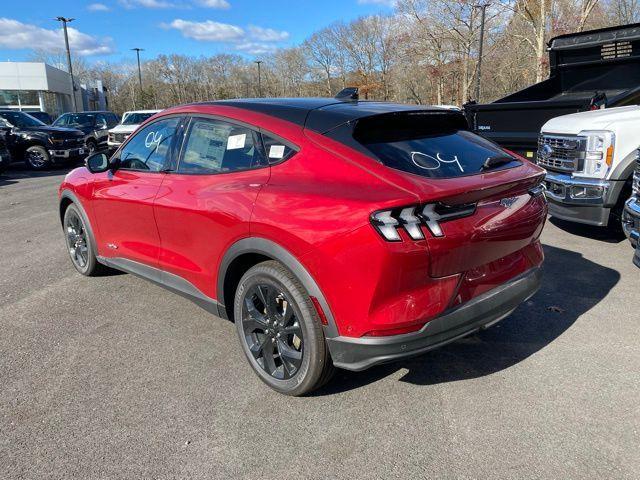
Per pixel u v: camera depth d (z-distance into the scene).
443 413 2.86
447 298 2.66
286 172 2.96
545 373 3.24
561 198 5.98
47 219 8.18
